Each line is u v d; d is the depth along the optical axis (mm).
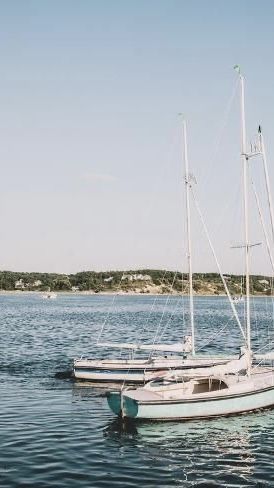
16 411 29250
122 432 25453
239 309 167250
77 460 21516
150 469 20703
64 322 99688
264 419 27828
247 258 32688
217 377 29328
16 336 70312
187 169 44250
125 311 147125
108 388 36000
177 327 92125
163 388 28953
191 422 27156
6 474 19812
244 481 19656
